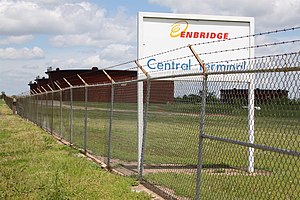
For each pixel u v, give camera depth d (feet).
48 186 27.99
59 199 24.95
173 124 27.27
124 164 36.37
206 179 24.72
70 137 53.11
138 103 32.63
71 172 32.86
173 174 27.68
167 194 25.53
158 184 27.73
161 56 34.42
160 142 29.66
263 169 22.67
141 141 32.17
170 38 34.47
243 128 20.97
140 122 32.50
